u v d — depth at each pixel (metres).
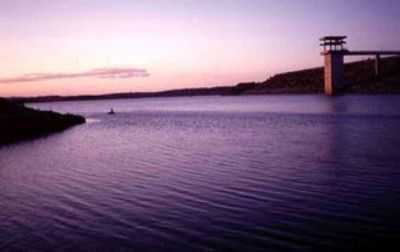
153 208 14.22
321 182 17.17
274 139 33.62
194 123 58.34
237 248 10.49
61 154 29.19
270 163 22.08
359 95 131.00
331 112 66.38
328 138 32.44
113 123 64.12
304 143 30.06
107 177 19.92
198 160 24.12
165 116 81.81
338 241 10.77
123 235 11.66
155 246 10.80
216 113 84.44
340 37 138.12
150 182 18.41
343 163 21.11
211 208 13.98
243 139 34.78
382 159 21.75
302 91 198.50
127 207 14.45
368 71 169.75
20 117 53.09
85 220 13.12
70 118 65.38
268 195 15.45
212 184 17.56
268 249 10.38
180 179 18.81
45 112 64.12
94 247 10.85
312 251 10.20
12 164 25.08
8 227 12.62
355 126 41.59
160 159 25.06
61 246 10.99
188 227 12.13
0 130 45.34
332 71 138.25
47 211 14.27
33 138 41.88
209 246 10.67
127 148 31.50
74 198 15.96
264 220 12.53
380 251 10.12
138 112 107.31
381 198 14.46
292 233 11.40
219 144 31.75
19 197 16.36
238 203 14.49
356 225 11.88
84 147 33.12
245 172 19.89
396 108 68.25
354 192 15.40
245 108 99.62
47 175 20.95
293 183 17.20
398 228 11.55
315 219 12.48
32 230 12.30
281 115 66.94
